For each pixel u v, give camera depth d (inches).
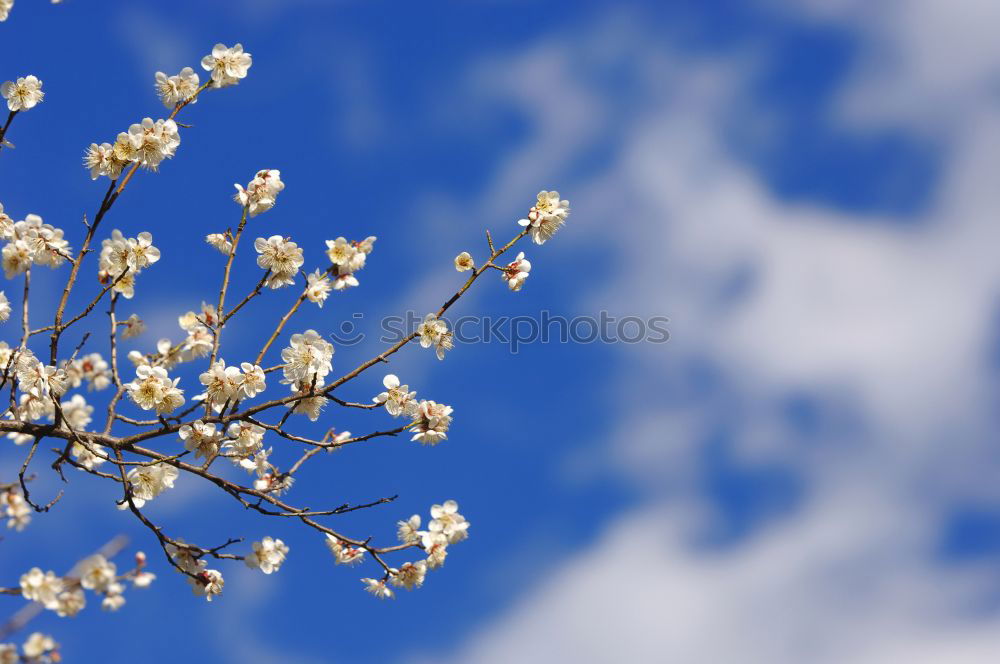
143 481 160.6
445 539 166.7
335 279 164.9
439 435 163.3
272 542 165.6
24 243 161.0
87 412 204.7
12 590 137.6
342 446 170.7
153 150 157.5
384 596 169.9
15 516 181.5
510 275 166.4
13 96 149.7
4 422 147.3
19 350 145.4
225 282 161.9
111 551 140.5
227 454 156.2
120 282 164.1
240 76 166.7
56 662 134.3
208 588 162.4
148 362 177.8
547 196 168.4
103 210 152.3
